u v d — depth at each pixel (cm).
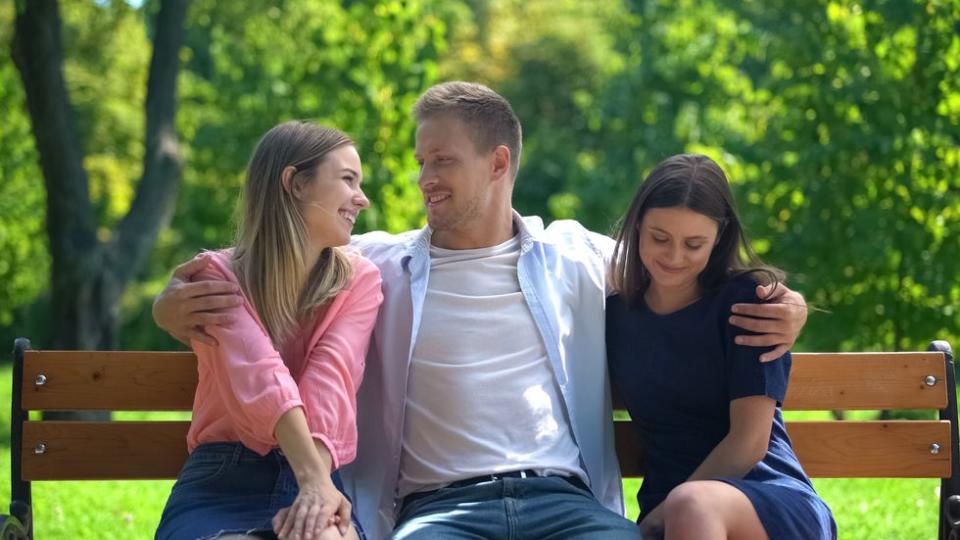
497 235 391
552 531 350
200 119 2098
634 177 2291
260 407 333
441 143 379
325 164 358
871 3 1080
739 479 343
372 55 1399
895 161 1090
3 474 775
